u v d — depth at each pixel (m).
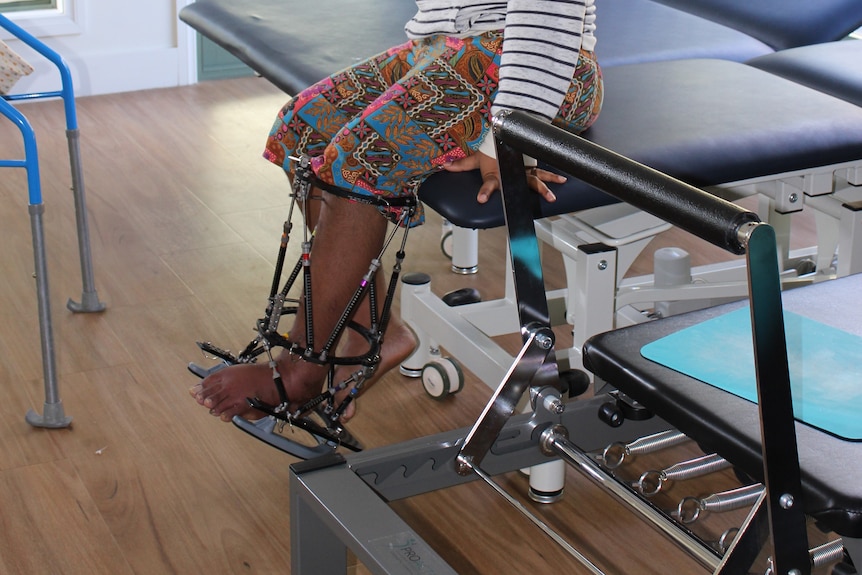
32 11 3.74
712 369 1.09
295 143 1.63
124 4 3.82
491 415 1.23
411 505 1.67
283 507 1.66
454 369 1.92
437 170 1.52
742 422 1.00
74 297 2.34
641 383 1.09
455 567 1.54
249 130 3.51
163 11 3.89
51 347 1.82
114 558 1.53
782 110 1.68
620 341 1.16
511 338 2.17
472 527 1.63
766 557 0.97
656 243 2.62
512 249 1.15
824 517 0.90
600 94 1.58
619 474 1.75
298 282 2.43
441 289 2.39
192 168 3.14
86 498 1.67
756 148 1.54
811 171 1.60
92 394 1.96
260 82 4.05
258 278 2.45
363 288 1.52
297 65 1.90
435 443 1.29
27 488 1.69
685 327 1.19
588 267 1.58
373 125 1.46
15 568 1.51
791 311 1.20
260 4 2.29
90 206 2.83
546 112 1.39
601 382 1.40
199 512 1.64
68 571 1.50
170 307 2.30
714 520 1.64
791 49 2.11
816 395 1.03
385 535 1.12
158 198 2.90
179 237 2.66
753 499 1.13
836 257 2.12
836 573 1.06
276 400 1.56
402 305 1.98
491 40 1.48
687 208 0.81
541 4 1.38
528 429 1.32
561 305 1.86
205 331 2.21
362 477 1.26
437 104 1.47
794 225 2.75
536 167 1.51
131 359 2.09
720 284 1.77
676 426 1.06
